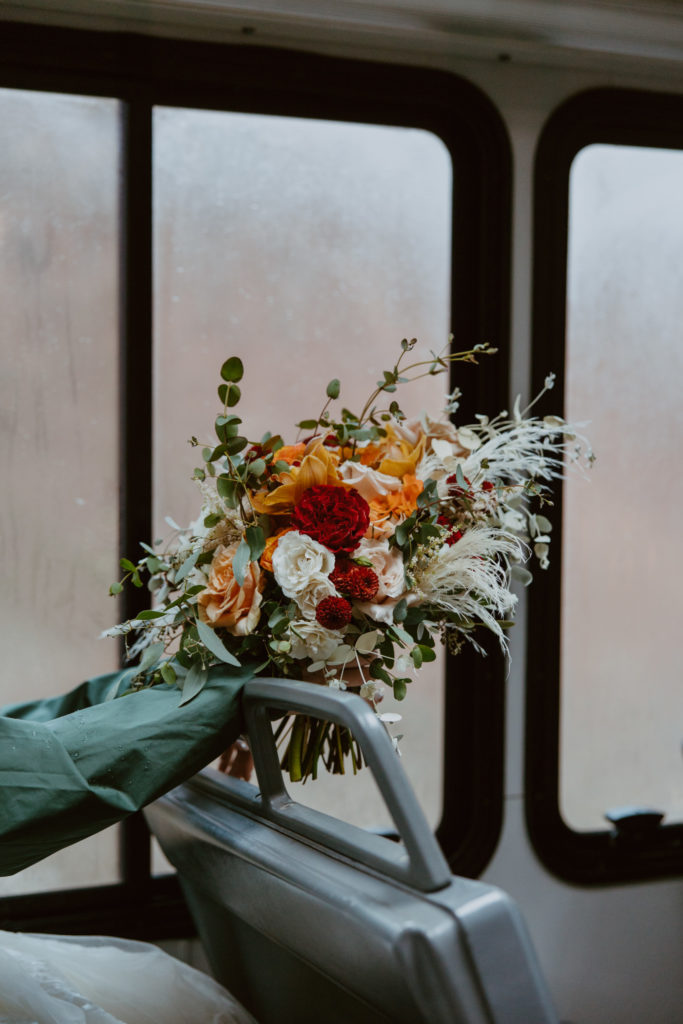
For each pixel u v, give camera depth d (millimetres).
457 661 2322
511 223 2266
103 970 1566
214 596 1378
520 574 1537
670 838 2482
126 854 2117
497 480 1606
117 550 2109
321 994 1310
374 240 2244
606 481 2416
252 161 2152
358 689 1483
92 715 1328
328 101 2182
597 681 2439
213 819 1416
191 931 2117
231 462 1392
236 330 2160
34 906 2062
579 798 2443
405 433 1535
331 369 2232
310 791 2240
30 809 1207
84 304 2062
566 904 2381
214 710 1317
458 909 1021
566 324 2348
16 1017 1275
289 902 1210
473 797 2309
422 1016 1048
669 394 2461
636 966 2432
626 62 2285
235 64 2098
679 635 2500
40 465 2053
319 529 1312
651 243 2420
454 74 2232
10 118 1996
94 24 2014
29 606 2057
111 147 2062
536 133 2289
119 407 2098
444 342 2303
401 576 1329
